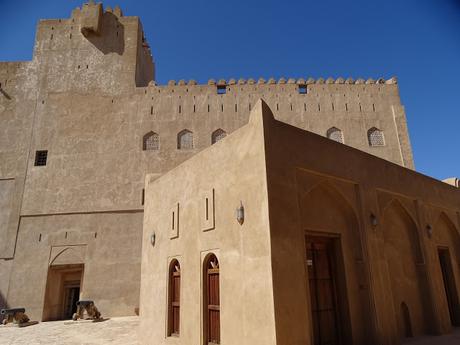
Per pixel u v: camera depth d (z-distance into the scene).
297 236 6.14
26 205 19.83
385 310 7.47
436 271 9.90
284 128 6.67
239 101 22.38
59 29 23.75
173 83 22.50
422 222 10.05
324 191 7.65
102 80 22.50
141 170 20.52
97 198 19.91
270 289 5.48
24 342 11.12
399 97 23.38
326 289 7.25
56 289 18.94
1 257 18.89
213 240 7.15
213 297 7.04
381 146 22.28
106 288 18.25
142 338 9.44
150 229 10.02
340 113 22.62
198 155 8.20
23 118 21.61
